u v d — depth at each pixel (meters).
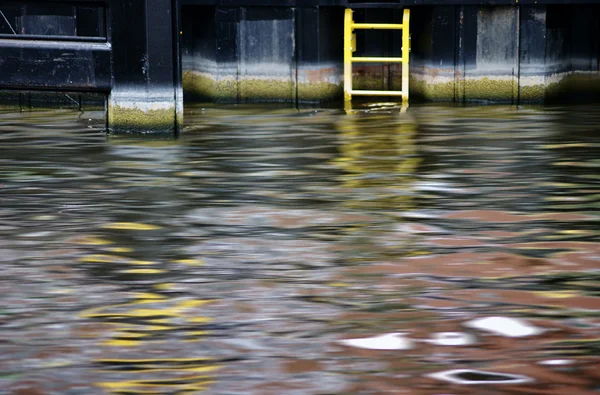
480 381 12.31
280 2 39.16
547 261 17.27
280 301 15.25
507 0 38.56
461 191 22.78
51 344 13.56
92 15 39.03
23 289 15.88
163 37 30.52
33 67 31.08
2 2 30.41
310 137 30.55
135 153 27.69
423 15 40.44
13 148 28.56
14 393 12.08
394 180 23.98
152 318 14.54
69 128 32.56
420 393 12.02
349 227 19.67
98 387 12.22
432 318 14.45
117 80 30.80
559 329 13.98
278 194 22.62
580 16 41.00
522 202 21.70
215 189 23.16
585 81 41.47
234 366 12.81
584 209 21.02
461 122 33.66
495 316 14.52
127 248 18.27
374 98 41.47
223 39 39.94
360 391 12.08
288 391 12.10
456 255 17.67
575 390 12.04
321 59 39.59
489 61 39.28
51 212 21.02
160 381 12.37
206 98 41.03
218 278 16.42
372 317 14.51
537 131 31.31
